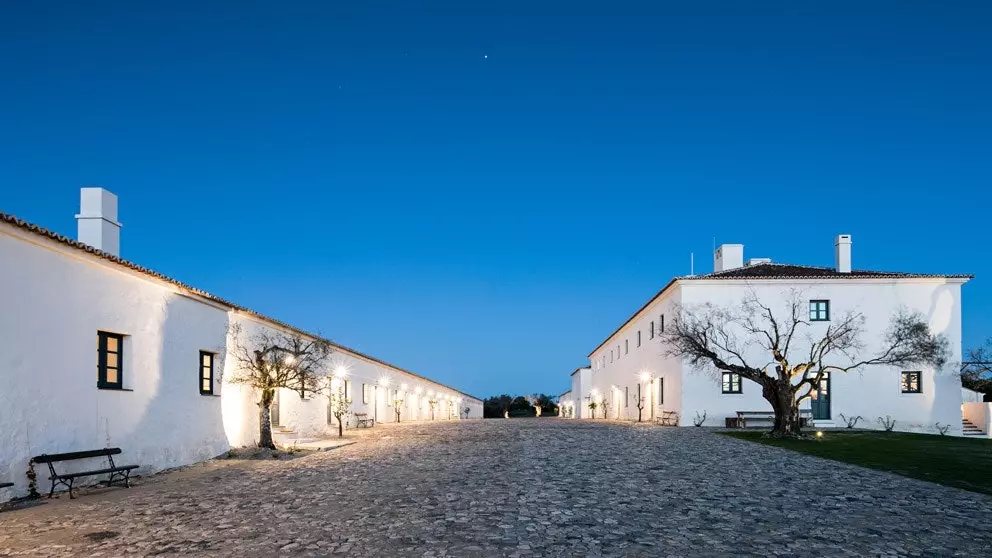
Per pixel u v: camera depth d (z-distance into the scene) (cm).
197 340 1653
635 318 4094
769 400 2302
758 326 2917
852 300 2916
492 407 10119
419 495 1077
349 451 1894
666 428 2783
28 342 1092
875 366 2875
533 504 994
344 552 718
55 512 962
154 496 1105
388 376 4144
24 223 1055
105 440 1274
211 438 1716
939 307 2897
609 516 905
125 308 1356
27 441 1083
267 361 1991
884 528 832
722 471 1364
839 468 1403
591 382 6581
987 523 860
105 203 1678
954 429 2845
